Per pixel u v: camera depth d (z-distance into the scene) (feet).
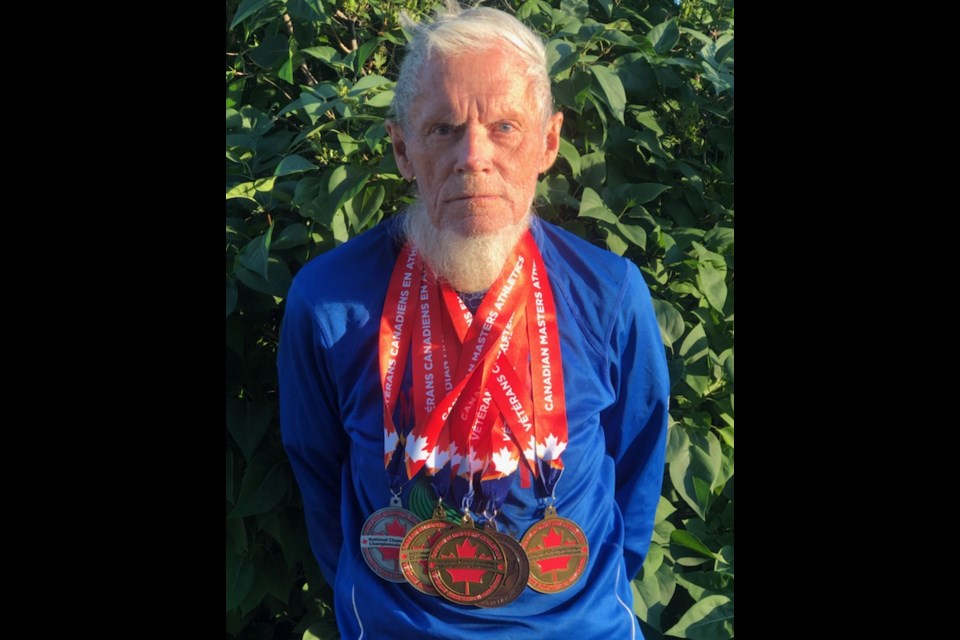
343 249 5.56
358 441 5.26
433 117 4.90
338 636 6.40
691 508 7.04
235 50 6.79
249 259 5.92
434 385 5.14
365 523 5.13
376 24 6.97
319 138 6.49
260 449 6.45
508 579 4.96
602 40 6.56
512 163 4.99
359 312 5.32
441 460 5.00
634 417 5.78
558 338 5.27
